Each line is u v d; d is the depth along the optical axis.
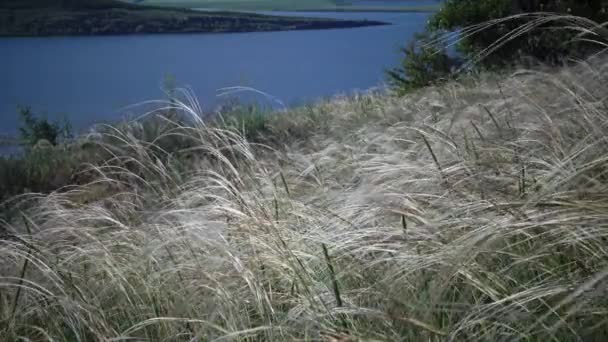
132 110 8.57
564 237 2.56
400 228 3.09
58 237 4.40
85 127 10.23
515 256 2.65
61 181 8.66
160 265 3.53
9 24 186.12
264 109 12.16
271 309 2.71
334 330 2.40
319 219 3.70
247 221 3.31
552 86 5.40
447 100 7.25
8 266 3.93
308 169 5.07
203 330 2.68
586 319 2.18
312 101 14.11
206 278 3.14
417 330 2.37
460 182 3.34
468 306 2.44
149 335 3.07
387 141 5.37
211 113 10.42
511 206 2.58
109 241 4.08
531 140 3.89
